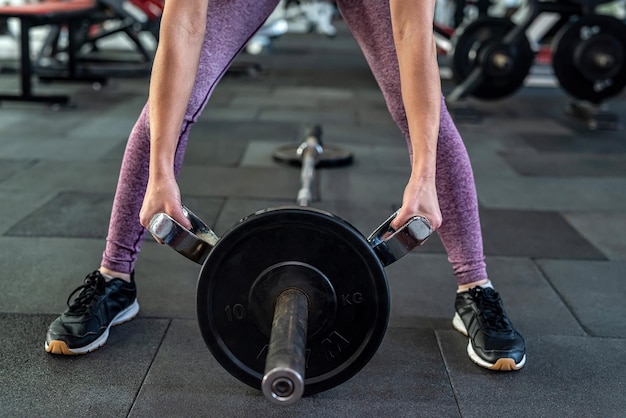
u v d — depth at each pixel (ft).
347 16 4.10
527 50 11.30
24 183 7.52
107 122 10.66
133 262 4.52
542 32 13.91
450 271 5.63
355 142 9.84
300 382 2.52
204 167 8.34
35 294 4.96
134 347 4.31
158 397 3.79
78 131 10.03
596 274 5.66
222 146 9.36
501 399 3.87
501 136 10.66
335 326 3.34
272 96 13.11
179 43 3.54
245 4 3.93
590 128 11.34
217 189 7.52
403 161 8.91
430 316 4.86
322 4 24.40
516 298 5.19
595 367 4.25
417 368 4.17
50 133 9.86
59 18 11.67
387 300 3.26
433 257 5.90
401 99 3.95
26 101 11.48
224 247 3.17
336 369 3.43
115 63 15.43
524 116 12.19
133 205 4.25
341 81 15.05
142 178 4.17
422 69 3.59
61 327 4.19
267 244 3.21
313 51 20.13
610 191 7.97
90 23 14.85
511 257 5.97
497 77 11.35
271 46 20.07
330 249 3.20
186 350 4.30
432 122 3.56
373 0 3.92
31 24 11.32
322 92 13.69
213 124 10.67
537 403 3.84
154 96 3.52
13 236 6.01
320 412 3.69
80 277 5.27
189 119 3.87
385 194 7.52
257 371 3.44
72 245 5.87
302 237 3.18
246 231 3.15
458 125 11.33
